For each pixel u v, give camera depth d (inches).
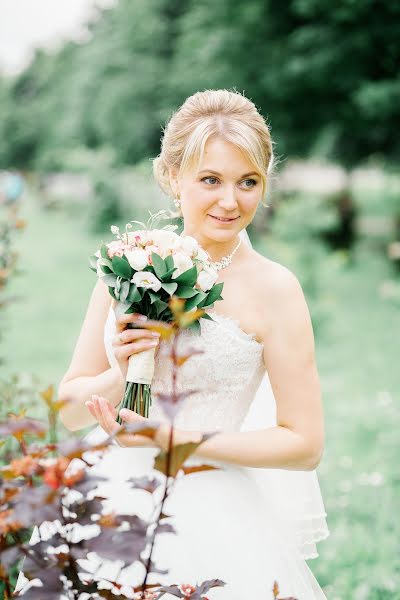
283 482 99.8
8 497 56.0
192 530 85.8
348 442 233.3
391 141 762.8
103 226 953.5
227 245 93.0
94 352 97.9
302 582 90.4
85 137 1057.5
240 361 89.6
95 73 960.9
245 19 717.9
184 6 898.7
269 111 745.6
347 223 813.9
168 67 881.5
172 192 99.5
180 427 90.5
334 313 446.6
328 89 722.2
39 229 1047.6
